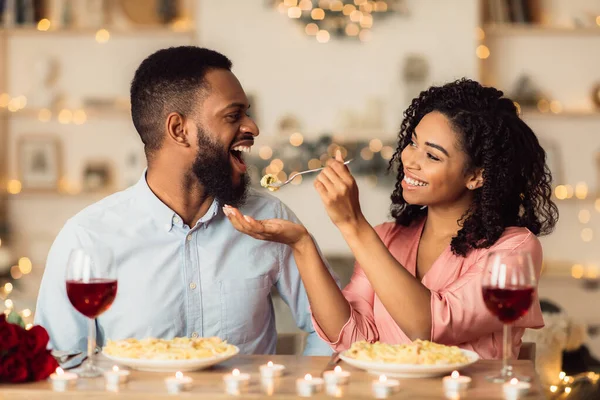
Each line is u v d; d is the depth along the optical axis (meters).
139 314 2.02
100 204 2.10
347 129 5.02
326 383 1.41
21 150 5.25
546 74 5.11
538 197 2.12
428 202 1.97
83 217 2.07
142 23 5.19
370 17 5.02
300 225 1.86
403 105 5.03
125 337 2.03
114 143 5.26
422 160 1.95
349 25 5.02
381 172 5.04
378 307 2.00
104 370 1.53
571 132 5.13
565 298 5.14
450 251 1.97
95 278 1.48
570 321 2.99
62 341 2.01
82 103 5.23
